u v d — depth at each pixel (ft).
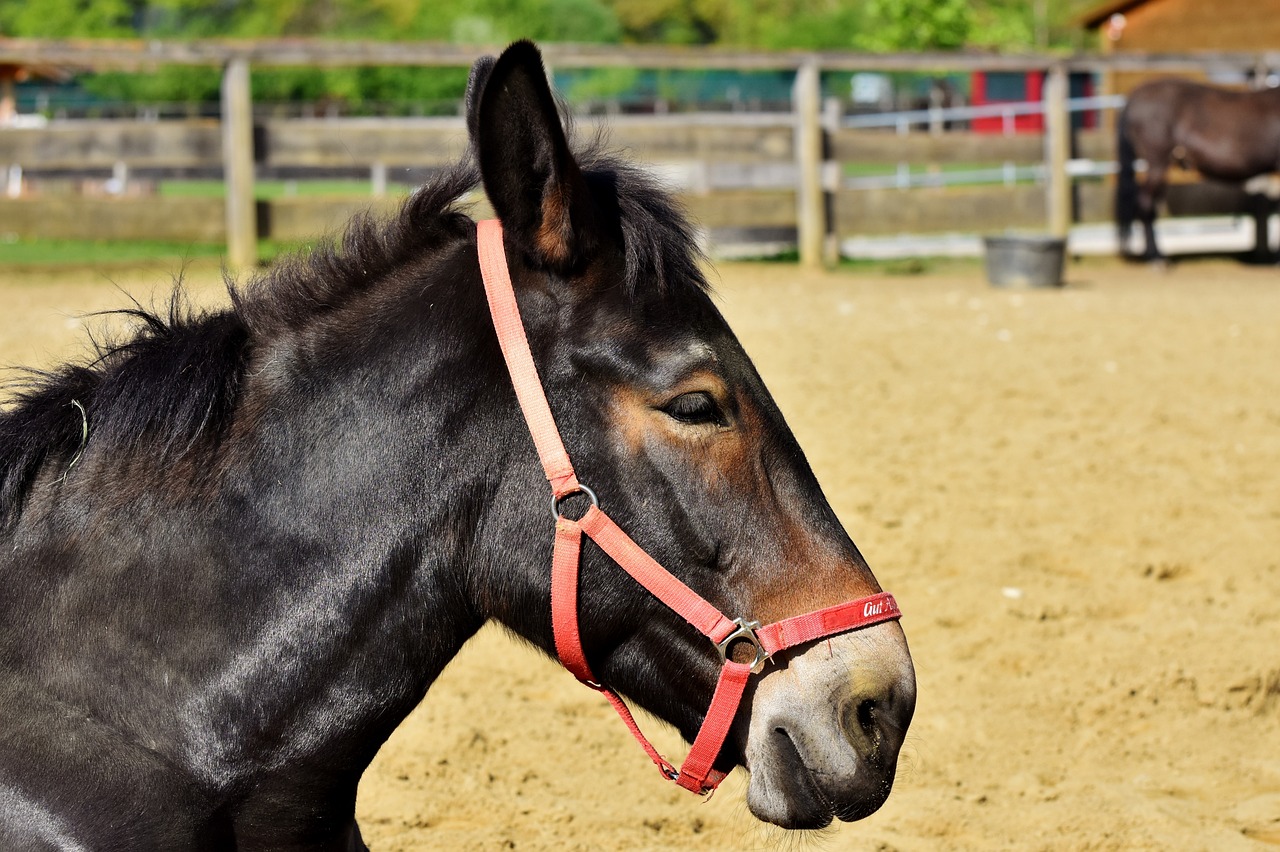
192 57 48.08
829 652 8.00
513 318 8.02
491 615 8.46
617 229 8.24
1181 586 21.27
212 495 8.09
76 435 8.43
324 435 8.14
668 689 8.30
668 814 14.34
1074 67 61.31
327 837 8.38
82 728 7.72
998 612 19.80
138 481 8.17
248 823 8.09
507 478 8.07
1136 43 106.01
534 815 14.28
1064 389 34.47
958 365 37.14
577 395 7.98
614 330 7.97
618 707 8.54
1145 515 24.45
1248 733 16.56
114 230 48.62
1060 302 49.14
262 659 7.93
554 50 53.42
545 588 8.07
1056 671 18.01
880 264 60.44
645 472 7.95
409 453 8.07
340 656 8.00
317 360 8.32
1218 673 17.81
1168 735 16.39
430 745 15.89
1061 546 22.79
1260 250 64.13
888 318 44.60
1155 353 39.24
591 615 8.10
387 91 144.66
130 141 49.08
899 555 22.11
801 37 194.80
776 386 33.88
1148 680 17.65
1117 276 58.13
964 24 112.98
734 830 14.17
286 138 50.16
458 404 8.07
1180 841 13.70
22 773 7.50
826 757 7.86
